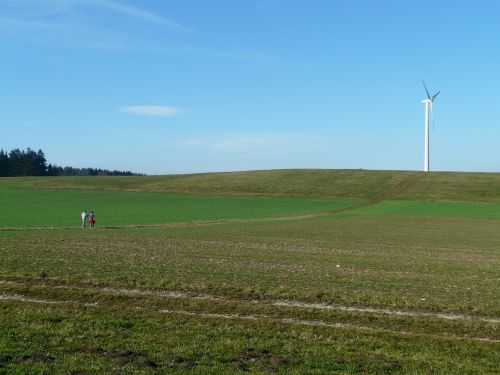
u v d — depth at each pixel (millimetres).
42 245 35594
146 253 33000
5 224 59156
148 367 12984
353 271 28266
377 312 18922
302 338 15844
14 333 15367
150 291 21094
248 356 14156
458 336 16812
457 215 80625
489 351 15242
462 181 124188
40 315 17234
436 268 30797
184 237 46250
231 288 21641
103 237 43875
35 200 98625
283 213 80812
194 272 25641
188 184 128500
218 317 17797
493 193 110375
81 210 81500
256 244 41562
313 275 26172
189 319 17438
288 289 21875
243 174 144750
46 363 13055
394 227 62688
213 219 70562
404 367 13750
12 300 19094
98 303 19328
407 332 17016
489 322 18094
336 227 61156
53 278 22438
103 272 24484
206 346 14758
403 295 21656
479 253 40656
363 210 87125
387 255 36969
